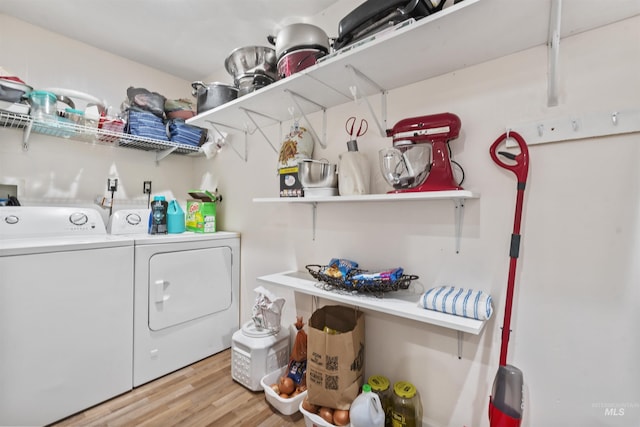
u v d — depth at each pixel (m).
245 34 2.02
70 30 1.96
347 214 1.63
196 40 2.09
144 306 1.75
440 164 1.17
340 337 1.32
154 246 1.80
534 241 1.09
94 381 1.54
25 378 1.33
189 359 1.96
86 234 1.83
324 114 1.73
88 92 2.12
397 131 1.24
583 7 0.88
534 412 1.08
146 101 2.11
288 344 1.85
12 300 1.30
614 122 0.95
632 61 0.93
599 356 0.98
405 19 1.05
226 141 2.36
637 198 0.93
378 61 1.18
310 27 1.37
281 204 2.00
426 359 1.34
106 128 1.88
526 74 1.10
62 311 1.44
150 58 2.33
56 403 1.41
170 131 2.25
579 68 1.01
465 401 1.23
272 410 1.51
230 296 2.23
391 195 1.16
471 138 1.22
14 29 1.82
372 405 1.20
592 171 0.99
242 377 1.72
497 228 1.17
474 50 1.10
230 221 2.38
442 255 1.30
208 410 1.51
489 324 1.18
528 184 1.10
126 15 1.82
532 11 0.88
